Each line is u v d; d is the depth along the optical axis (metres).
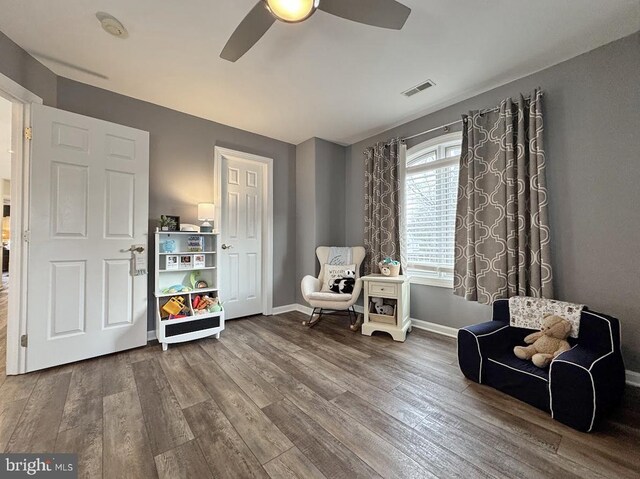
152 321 2.86
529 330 2.11
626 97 2.00
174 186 3.07
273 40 2.02
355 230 4.09
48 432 1.48
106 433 1.48
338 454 1.35
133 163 2.61
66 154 2.26
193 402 1.77
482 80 2.54
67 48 2.10
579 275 2.19
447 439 1.45
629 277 1.99
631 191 1.99
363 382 2.03
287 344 2.76
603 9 1.75
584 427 1.48
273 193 3.93
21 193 2.12
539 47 2.11
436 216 3.21
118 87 2.63
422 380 2.06
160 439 1.44
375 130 3.66
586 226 2.16
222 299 3.49
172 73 2.42
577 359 1.58
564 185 2.26
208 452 1.36
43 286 2.16
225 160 3.52
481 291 2.63
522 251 2.38
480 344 2.00
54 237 2.20
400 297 2.89
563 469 1.26
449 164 3.08
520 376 1.78
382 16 1.51
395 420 1.60
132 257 2.58
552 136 2.32
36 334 2.13
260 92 2.73
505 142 2.49
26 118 2.13
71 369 2.20
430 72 2.42
